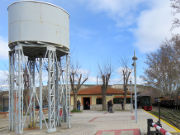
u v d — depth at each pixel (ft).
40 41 38.68
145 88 158.40
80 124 48.93
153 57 151.02
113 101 118.42
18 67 38.17
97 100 118.83
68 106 43.37
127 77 106.73
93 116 72.69
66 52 43.98
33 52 44.70
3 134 37.50
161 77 144.05
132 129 39.04
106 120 57.41
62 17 42.50
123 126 43.70
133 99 128.47
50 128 37.65
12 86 42.52
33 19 38.81
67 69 44.21
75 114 83.87
